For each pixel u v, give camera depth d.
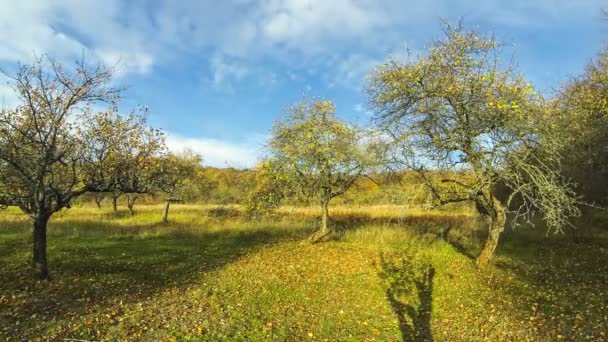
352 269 13.79
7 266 13.09
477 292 11.25
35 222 11.45
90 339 7.77
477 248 17.30
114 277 12.30
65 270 12.82
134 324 8.58
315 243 18.58
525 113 11.24
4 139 10.01
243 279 12.55
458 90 11.61
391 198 13.52
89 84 10.78
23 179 10.66
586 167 16.23
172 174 13.66
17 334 7.86
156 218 30.31
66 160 11.46
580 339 7.98
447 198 13.26
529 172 11.59
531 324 8.87
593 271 13.20
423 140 12.69
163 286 11.65
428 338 8.39
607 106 14.58
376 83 13.05
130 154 11.47
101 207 41.56
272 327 8.80
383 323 9.23
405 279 12.59
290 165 16.94
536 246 17.31
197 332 8.27
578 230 17.91
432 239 18.92
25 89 9.99
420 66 12.19
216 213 30.05
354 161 17.12
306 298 10.85
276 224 23.45
